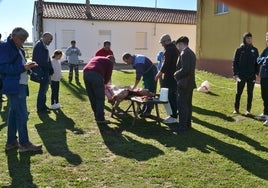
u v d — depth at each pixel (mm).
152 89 8203
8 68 5113
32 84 13633
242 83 8438
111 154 5625
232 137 6664
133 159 5379
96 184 4469
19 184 4434
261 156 5578
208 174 4824
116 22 32031
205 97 11094
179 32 33688
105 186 4410
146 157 5469
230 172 4910
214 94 11695
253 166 5148
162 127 7348
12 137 5680
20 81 5367
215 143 6230
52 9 31578
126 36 32438
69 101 10180
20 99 5414
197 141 6340
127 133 6871
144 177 4699
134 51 32812
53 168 4957
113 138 6516
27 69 5238
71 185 4426
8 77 5234
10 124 5621
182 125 7012
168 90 7480
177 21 33469
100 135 6707
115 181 4562
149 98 7570
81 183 4480
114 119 7988
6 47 5125
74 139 6398
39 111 8562
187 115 7023
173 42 7551
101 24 31781
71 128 7180
